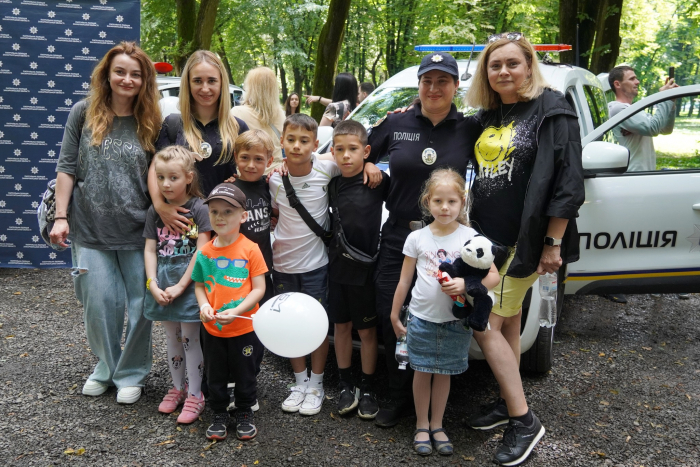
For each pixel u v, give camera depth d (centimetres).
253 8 1845
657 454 291
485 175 286
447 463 283
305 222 319
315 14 2014
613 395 354
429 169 297
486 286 266
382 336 336
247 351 297
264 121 393
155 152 334
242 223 310
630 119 420
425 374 292
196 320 311
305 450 292
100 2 564
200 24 1176
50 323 458
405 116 309
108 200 324
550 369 389
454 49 424
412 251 288
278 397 349
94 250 330
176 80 799
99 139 320
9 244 591
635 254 415
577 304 536
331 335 343
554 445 299
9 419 313
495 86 279
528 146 272
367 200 312
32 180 582
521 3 1191
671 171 414
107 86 324
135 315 334
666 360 408
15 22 557
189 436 303
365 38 2364
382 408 319
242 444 296
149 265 315
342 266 314
